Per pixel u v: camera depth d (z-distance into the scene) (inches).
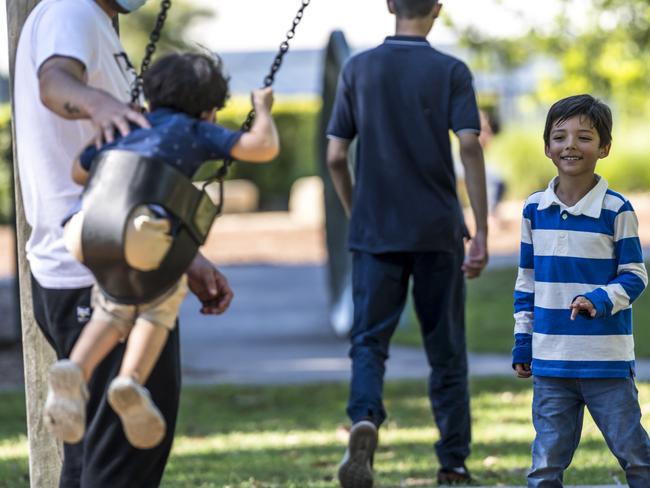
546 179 2054.6
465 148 394.3
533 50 1000.2
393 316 400.8
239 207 2197.3
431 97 395.9
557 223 319.9
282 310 1117.1
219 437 564.4
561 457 320.2
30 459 335.9
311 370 784.3
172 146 251.4
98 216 247.3
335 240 956.6
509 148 2054.6
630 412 315.3
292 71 2573.8
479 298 1101.1
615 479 423.8
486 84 1984.5
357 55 406.9
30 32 273.4
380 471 462.0
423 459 490.0
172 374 275.6
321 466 482.6
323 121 924.0
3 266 1475.1
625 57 959.0
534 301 324.5
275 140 257.1
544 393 321.7
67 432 237.3
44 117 271.3
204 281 301.1
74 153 272.4
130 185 247.6
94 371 269.1
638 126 2034.9
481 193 396.8
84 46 265.6
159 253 247.8
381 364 395.9
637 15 936.9
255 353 871.7
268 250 1637.6
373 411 382.9
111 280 249.1
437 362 410.9
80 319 272.7
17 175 324.2
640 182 2015.3
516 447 512.7
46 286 274.1
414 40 401.7
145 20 2239.2
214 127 257.0
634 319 958.4
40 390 331.9
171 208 249.4
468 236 412.5
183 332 995.3
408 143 395.9
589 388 316.8
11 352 847.7
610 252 316.8
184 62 261.6
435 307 403.5
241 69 2581.2
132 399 238.7
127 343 267.6
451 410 413.1
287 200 2256.4
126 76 280.4
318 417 619.5
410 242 394.0
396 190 396.5
